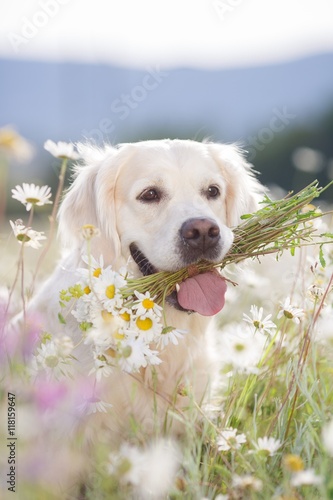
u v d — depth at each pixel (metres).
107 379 4.36
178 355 4.79
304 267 5.33
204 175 4.98
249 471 3.35
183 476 3.46
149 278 4.29
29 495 3.02
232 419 4.11
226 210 5.45
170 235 4.47
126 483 3.19
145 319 3.64
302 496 3.27
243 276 5.89
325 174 18.09
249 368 3.90
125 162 5.02
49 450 3.49
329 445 2.86
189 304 4.41
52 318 4.88
